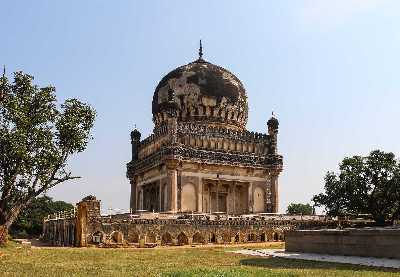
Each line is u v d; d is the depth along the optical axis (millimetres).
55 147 41094
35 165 39594
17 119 38781
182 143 62469
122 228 46062
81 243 43312
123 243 44031
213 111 68875
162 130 64938
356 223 64250
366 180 66000
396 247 25781
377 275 18875
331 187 66812
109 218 45625
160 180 63156
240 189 65375
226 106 69500
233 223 53000
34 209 96000
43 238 70875
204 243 50375
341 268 21828
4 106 38844
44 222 72375
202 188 61875
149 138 69375
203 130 64062
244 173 65188
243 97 72500
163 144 64000
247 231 53750
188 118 68375
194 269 20078
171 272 19016
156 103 71688
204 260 26453
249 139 66875
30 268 21734
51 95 41312
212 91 69125
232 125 70062
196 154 61781
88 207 44719
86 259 27000
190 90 68875
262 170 66500
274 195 66062
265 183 66438
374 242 27234
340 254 29375
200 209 60875
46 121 41062
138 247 42906
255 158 65875
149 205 67375
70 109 42469
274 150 67625
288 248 34188
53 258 27516
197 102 68438
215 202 63312
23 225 90688
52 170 41406
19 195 40688
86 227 44125
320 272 19922
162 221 48656
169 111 62219
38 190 40906
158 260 26500
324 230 31016
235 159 64312
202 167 62312
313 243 31828
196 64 72875
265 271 19891
